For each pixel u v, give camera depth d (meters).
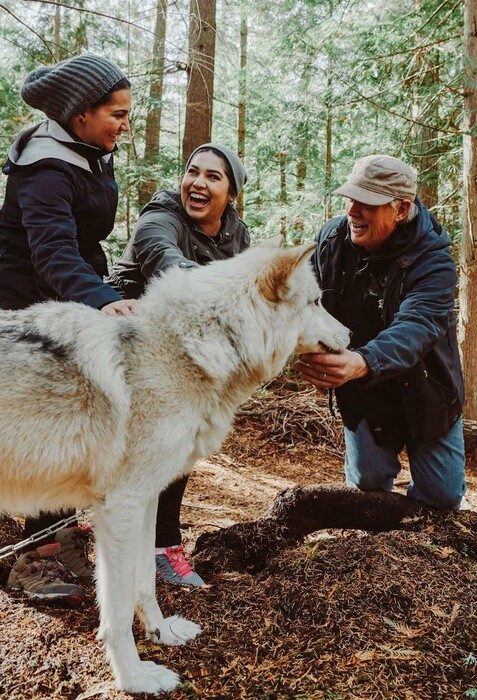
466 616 2.60
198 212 3.34
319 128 8.10
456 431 3.61
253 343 2.58
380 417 3.64
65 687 2.34
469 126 6.57
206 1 9.06
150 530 2.61
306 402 7.74
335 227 3.56
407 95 7.56
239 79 9.44
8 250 2.92
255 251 2.73
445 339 3.39
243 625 2.67
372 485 3.79
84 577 3.19
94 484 2.41
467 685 2.28
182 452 2.45
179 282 2.60
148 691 2.28
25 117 8.41
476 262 6.71
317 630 2.55
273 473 6.07
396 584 2.76
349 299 3.56
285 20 8.32
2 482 2.40
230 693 2.27
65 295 2.61
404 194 3.12
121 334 2.44
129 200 10.33
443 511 3.60
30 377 2.33
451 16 7.30
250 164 9.50
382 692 2.22
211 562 3.45
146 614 2.60
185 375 2.45
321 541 3.22
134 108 9.43
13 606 2.84
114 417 2.34
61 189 2.70
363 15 7.82
